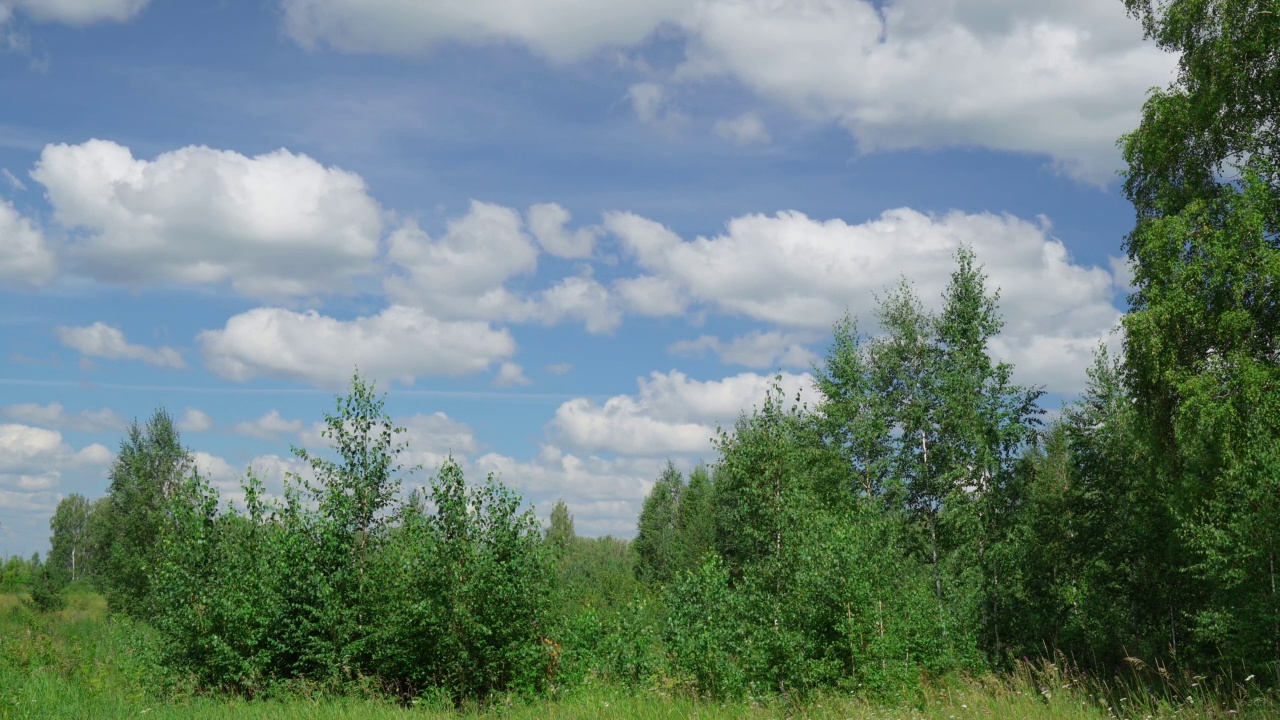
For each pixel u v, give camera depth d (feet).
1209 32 78.02
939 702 43.60
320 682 57.26
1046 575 115.85
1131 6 83.87
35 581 172.96
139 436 142.51
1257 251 70.08
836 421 122.52
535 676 57.82
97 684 54.90
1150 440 80.69
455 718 50.47
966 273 121.90
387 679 58.54
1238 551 67.87
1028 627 108.88
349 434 61.41
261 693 56.13
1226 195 74.54
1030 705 38.14
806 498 67.46
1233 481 68.74
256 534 61.05
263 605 58.49
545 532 60.39
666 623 63.98
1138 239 80.69
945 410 119.34
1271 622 65.05
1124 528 112.78
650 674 61.41
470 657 57.00
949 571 113.60
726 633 59.00
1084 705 37.29
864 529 67.46
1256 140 76.95
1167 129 80.59
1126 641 106.01
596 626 63.82
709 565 65.21
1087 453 118.32
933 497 119.24
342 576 59.72
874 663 56.80
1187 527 75.56
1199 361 74.18
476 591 56.90
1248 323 69.46
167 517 63.36
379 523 61.46
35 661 67.31
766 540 67.87
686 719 44.04
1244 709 31.96
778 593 61.16
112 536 138.10
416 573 58.29
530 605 58.80
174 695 53.78
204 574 60.39
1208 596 96.07
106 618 136.98
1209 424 69.67
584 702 51.13
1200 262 72.64
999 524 115.96
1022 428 116.98
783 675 56.29
